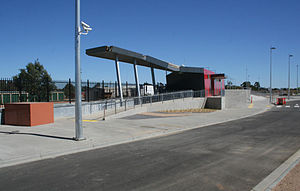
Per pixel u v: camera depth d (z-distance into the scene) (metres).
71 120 14.55
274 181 4.69
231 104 33.62
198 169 5.55
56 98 17.84
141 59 22.67
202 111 23.52
